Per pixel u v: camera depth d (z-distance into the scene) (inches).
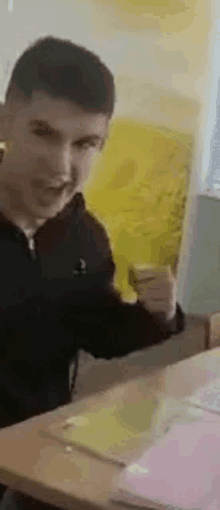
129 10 66.0
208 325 55.4
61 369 62.7
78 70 57.8
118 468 31.1
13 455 31.4
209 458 32.0
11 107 50.9
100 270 67.7
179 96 87.0
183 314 68.0
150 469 30.2
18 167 52.9
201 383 45.0
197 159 103.2
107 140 66.6
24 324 56.5
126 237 76.7
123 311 66.2
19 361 56.7
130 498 27.6
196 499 27.9
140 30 69.6
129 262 77.8
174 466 30.8
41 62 53.1
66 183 59.9
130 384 43.7
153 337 66.1
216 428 36.3
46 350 59.9
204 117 100.0
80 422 36.4
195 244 113.1
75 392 65.7
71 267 62.1
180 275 109.5
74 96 58.0
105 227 69.2
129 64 68.4
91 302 64.9
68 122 58.0
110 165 68.8
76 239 62.7
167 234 96.2
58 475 29.8
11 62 49.9
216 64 98.5
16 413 57.0
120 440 34.3
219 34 95.7
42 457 31.6
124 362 81.5
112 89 65.2
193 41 87.1
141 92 73.3
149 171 81.4
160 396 41.5
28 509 38.3
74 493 28.3
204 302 118.4
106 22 61.6
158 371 47.1
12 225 53.5
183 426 36.1
